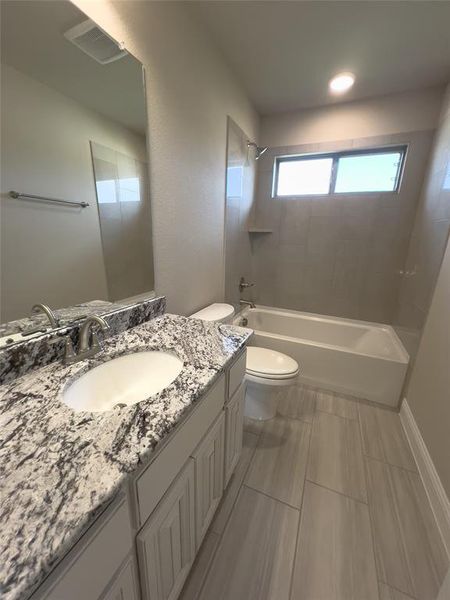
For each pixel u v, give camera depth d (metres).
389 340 2.32
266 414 1.81
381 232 2.45
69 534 0.38
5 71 0.70
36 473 0.48
